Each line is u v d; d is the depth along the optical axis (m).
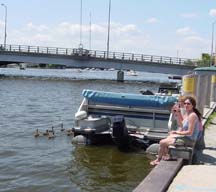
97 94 15.67
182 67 75.31
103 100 15.62
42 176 11.95
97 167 12.77
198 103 16.45
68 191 10.65
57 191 10.68
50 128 20.59
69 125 21.94
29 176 11.97
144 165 12.89
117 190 10.63
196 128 10.51
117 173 12.12
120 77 78.12
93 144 15.55
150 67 76.19
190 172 9.06
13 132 19.25
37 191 10.72
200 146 12.33
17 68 152.75
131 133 15.09
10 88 52.28
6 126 21.33
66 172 12.30
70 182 11.39
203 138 12.66
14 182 11.43
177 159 10.12
